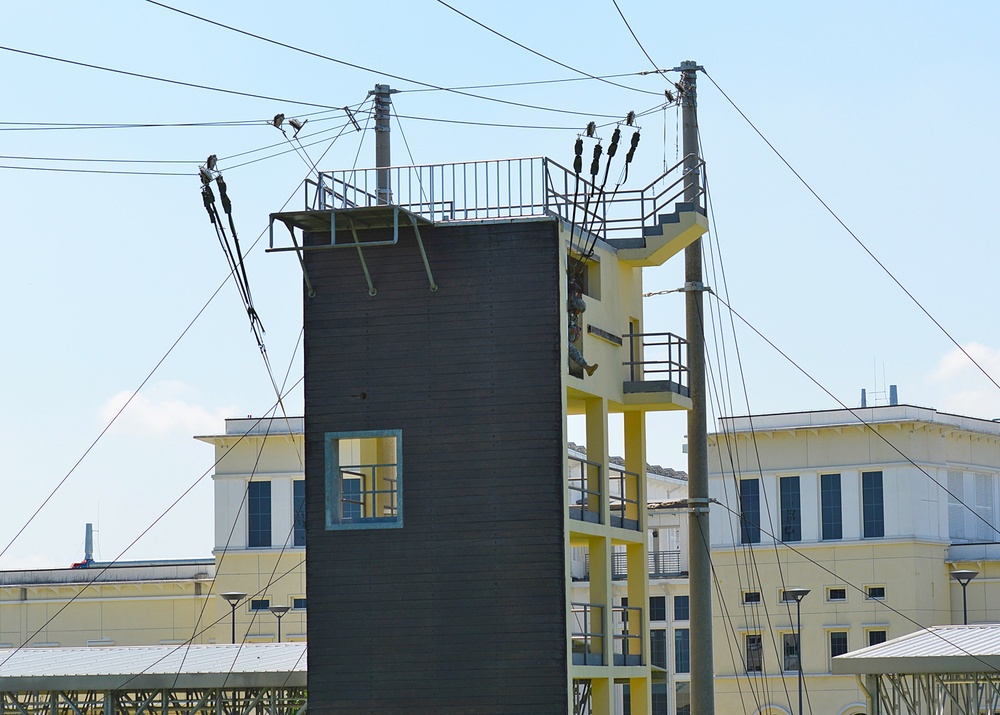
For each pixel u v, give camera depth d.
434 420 44.84
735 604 91.81
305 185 45.12
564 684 43.19
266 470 94.62
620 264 51.56
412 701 43.81
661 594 93.81
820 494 90.75
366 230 45.75
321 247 44.66
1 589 97.50
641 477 52.44
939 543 88.94
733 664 91.31
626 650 50.59
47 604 97.25
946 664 50.94
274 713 54.28
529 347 44.69
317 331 45.72
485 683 43.53
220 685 52.16
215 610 94.31
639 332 53.09
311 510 45.09
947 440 90.75
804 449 91.38
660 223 50.91
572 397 48.75
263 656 55.69
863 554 89.00
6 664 56.47
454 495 44.47
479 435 44.56
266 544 94.19
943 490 89.94
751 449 92.69
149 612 95.81
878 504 89.31
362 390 45.28
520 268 44.97
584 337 47.91
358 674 44.16
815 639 89.38
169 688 52.56
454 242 45.38
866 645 88.25
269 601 93.50
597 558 48.53
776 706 89.62
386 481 49.19
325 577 44.81
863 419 89.81
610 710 47.91
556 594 43.59
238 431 95.44
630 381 51.19
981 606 88.12
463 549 44.22
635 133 45.50
